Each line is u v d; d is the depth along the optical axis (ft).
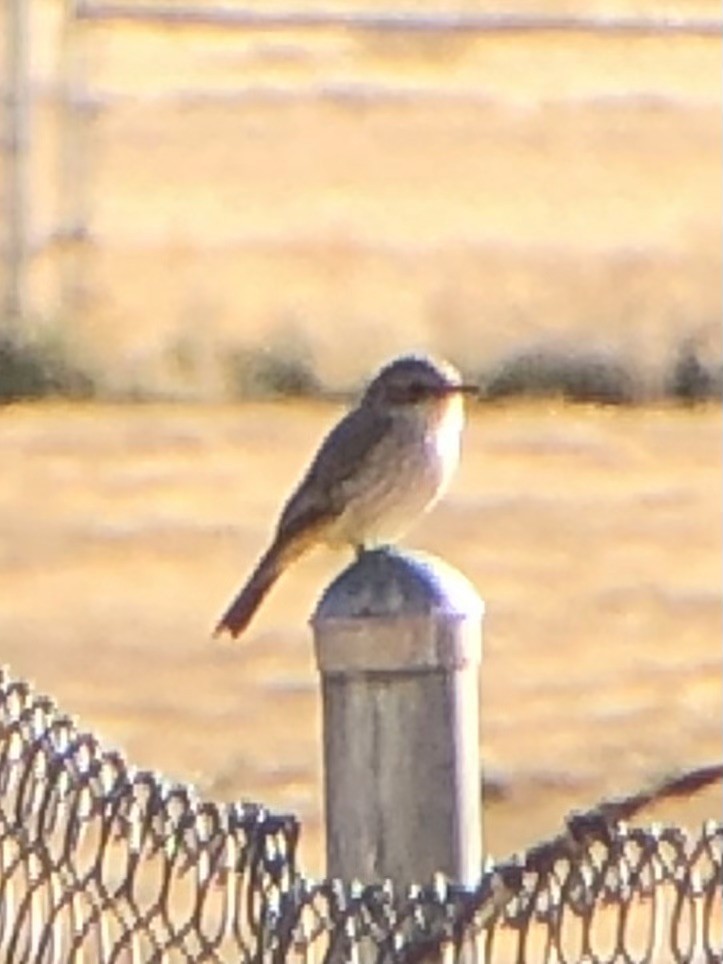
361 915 18.69
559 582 59.06
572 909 18.63
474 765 20.38
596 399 79.36
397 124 128.98
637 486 68.64
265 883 19.27
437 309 95.35
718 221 114.62
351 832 20.30
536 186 120.26
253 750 45.19
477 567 60.64
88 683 50.14
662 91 134.41
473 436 74.13
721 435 74.84
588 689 49.88
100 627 54.54
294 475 69.87
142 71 131.44
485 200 117.60
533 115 130.41
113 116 124.77
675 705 48.73
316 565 57.41
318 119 128.57
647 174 122.72
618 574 59.98
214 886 21.01
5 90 95.50
